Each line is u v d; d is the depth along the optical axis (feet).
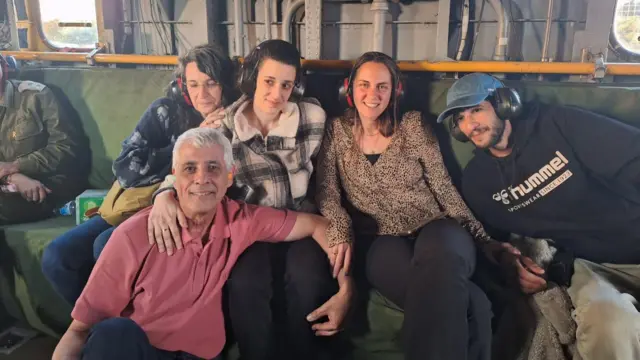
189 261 4.41
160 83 6.93
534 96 5.90
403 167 5.35
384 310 5.10
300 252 4.94
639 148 4.85
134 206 5.52
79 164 7.11
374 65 5.09
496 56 6.82
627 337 4.24
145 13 7.84
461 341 4.18
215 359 4.63
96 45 8.05
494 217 5.54
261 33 7.59
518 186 5.30
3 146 6.77
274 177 5.41
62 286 5.34
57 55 7.98
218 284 4.54
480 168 5.49
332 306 4.80
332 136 5.56
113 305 4.24
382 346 5.20
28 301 6.08
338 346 5.30
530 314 4.85
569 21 6.73
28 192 6.38
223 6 7.66
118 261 4.21
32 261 5.90
